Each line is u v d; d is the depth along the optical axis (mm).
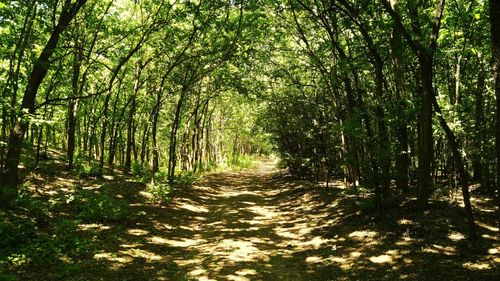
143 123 31594
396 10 11992
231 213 17812
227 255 10484
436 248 9008
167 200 18328
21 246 8711
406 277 7703
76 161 22109
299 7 16156
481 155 13531
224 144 55781
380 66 12617
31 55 11781
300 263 9750
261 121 26359
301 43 23656
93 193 14695
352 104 15297
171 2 18016
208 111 42062
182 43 22188
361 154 13391
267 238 12789
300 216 16172
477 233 9531
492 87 13469
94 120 24156
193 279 8461
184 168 34094
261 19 18281
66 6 12250
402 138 12516
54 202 12312
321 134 21578
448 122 13586
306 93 23516
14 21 12125
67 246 9398
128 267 8891
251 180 36688
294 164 27281
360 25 12281
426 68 9648
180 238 12766
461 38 13234
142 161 29672
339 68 14016
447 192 14922
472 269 7641
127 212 13742
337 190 19797
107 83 25500
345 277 8281
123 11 20562
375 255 9352
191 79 24328
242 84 25578
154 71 25609
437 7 10273
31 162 18547
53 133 29047
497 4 6293
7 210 10555
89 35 19719
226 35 20047
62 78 17594
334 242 11180
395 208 12477
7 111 10094
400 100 11742
